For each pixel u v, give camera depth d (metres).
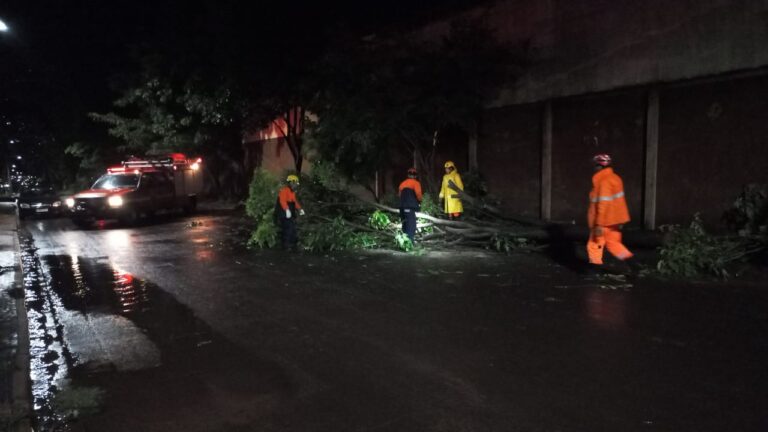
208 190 34.06
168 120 25.62
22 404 4.70
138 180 20.34
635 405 4.50
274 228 13.05
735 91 10.52
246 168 30.20
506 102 14.83
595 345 5.90
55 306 8.27
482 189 15.16
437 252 11.78
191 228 18.38
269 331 6.69
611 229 9.04
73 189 37.59
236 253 12.55
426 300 7.91
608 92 12.57
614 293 8.02
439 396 4.78
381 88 14.04
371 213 13.80
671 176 11.57
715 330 6.29
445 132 16.77
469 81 13.66
